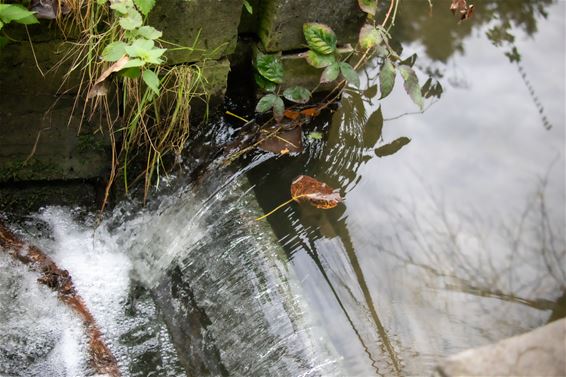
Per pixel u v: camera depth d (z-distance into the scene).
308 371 2.34
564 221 2.85
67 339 2.56
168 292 2.75
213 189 2.95
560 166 3.07
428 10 3.76
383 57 3.48
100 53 2.60
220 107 3.12
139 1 2.41
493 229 2.81
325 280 2.62
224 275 2.69
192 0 2.65
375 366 2.36
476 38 3.65
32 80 2.61
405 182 2.98
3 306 2.60
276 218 2.83
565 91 3.42
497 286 2.63
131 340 2.60
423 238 2.78
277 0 2.83
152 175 2.98
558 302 2.59
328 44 2.97
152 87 2.42
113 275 2.79
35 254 2.78
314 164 3.06
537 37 3.70
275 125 3.13
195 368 2.55
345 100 3.29
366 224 2.82
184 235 2.86
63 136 2.81
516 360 1.59
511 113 3.29
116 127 2.85
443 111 3.28
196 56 2.83
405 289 2.61
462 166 3.05
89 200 2.98
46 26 2.48
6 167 2.83
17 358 2.48
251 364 2.47
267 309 2.53
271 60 3.02
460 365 1.58
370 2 2.91
